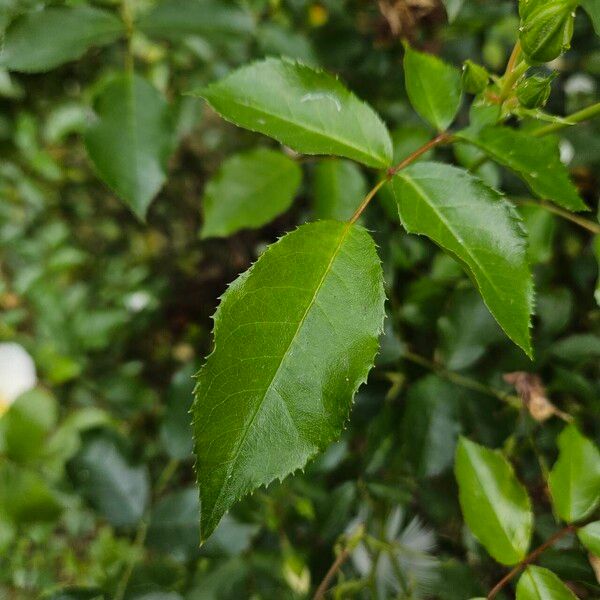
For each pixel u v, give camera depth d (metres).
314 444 0.21
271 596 0.32
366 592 0.31
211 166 0.61
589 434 0.31
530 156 0.23
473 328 0.30
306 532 0.33
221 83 0.24
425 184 0.23
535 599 0.24
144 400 0.50
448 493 0.32
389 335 0.31
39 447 0.37
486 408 0.30
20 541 0.42
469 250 0.22
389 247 0.31
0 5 0.31
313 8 0.40
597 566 0.26
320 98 0.24
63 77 0.48
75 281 0.59
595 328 0.35
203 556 0.31
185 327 0.62
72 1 0.29
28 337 0.53
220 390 0.21
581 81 0.37
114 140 0.28
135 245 0.63
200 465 0.20
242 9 0.30
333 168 0.30
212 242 0.63
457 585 0.29
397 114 0.37
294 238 0.22
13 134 0.50
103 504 0.32
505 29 0.36
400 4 0.34
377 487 0.32
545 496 0.31
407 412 0.30
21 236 0.53
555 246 0.35
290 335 0.21
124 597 0.31
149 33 0.29
